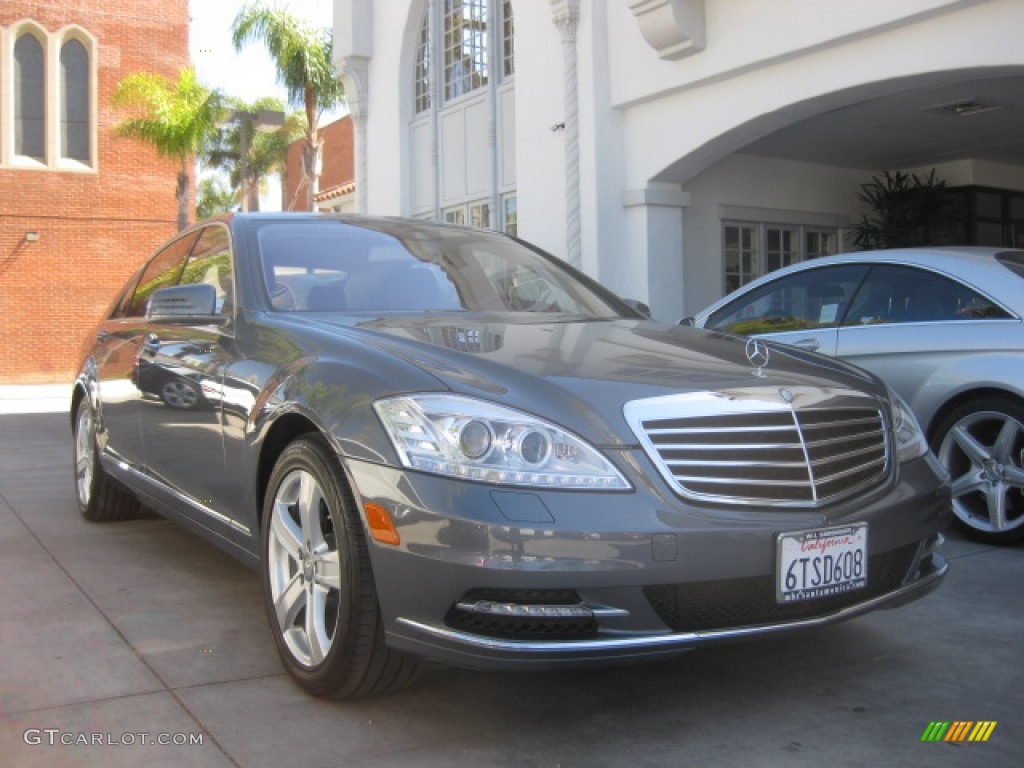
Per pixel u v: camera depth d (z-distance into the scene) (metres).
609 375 3.11
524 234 11.70
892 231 12.66
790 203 12.48
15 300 23.97
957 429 5.24
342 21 15.54
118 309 5.89
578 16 10.52
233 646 3.77
